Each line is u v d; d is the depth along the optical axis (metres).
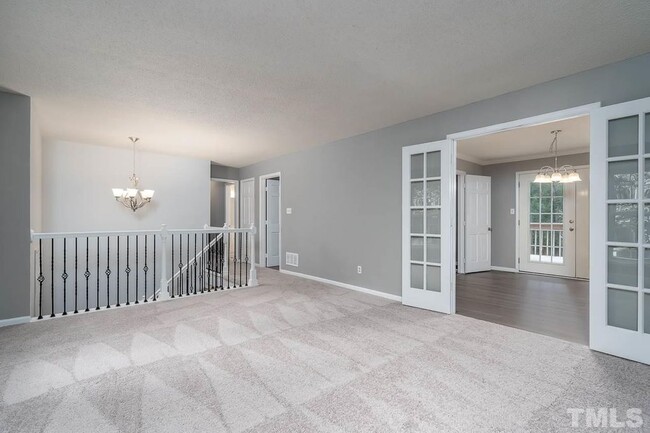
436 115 3.89
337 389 2.09
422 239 3.96
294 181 6.14
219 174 7.74
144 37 2.24
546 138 5.00
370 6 1.93
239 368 2.36
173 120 4.12
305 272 5.87
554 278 5.96
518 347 2.75
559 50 2.46
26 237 3.35
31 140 3.43
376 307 3.95
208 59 2.56
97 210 5.55
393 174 4.36
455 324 3.33
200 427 1.71
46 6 1.88
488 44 2.38
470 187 6.67
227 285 5.34
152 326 3.25
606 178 2.63
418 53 2.50
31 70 2.73
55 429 1.69
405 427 1.72
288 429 1.70
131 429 1.69
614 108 2.58
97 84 3.02
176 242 6.42
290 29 2.16
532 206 6.56
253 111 3.79
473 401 1.96
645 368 2.38
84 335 3.00
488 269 6.89
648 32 2.22
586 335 3.04
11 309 3.28
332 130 4.63
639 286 2.49
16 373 2.28
